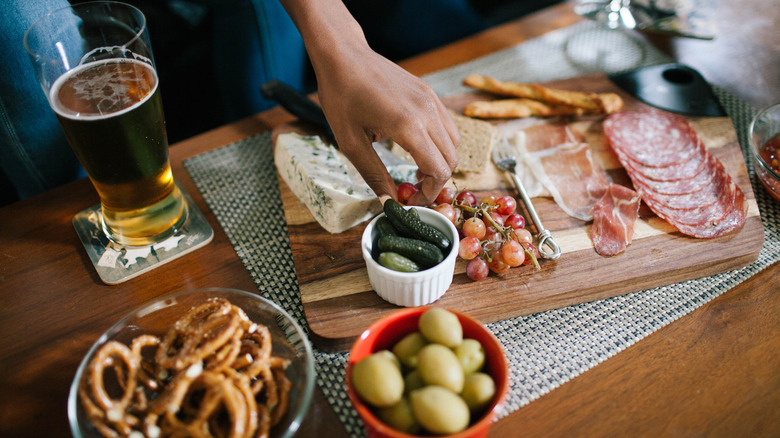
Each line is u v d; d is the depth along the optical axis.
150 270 1.10
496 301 0.99
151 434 0.71
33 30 0.90
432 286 0.95
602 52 1.70
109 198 1.03
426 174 1.03
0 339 0.98
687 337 0.95
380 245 0.94
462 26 2.46
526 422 0.83
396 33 2.42
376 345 0.80
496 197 1.21
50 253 1.14
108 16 1.00
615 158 1.33
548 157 1.32
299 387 0.79
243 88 2.14
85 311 1.02
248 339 0.85
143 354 0.88
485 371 0.77
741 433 0.81
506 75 1.63
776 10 1.83
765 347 0.93
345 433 0.83
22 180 1.52
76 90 0.92
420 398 0.67
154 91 0.94
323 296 1.02
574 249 1.09
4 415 0.87
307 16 1.08
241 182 1.31
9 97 1.31
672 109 1.44
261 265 1.11
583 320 1.00
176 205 1.15
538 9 3.30
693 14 1.83
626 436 0.81
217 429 0.74
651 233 1.12
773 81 1.56
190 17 2.21
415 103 1.04
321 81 1.09
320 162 1.23
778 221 1.17
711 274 1.07
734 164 1.28
